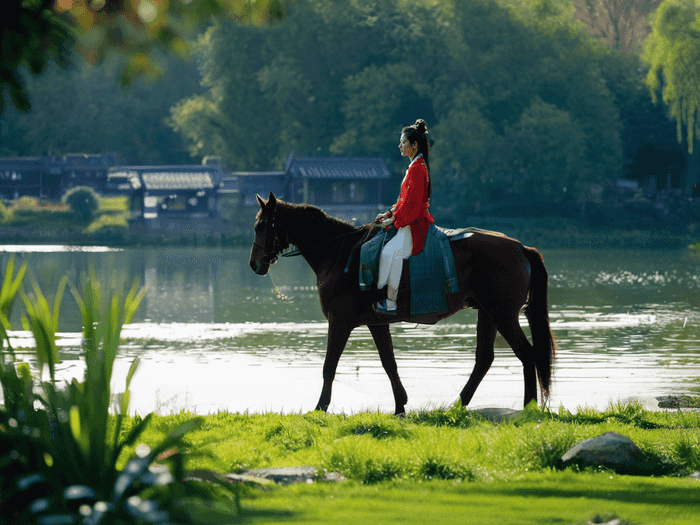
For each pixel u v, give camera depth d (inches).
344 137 3240.7
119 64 196.1
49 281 1354.6
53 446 205.8
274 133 3494.1
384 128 3221.0
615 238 2935.5
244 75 3444.9
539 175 3090.6
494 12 3280.0
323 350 684.1
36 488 204.5
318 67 3440.0
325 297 409.7
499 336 801.6
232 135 3575.3
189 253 2298.2
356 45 3380.9
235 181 3329.2
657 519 212.5
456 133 3016.7
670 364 605.0
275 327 836.0
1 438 206.5
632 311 961.5
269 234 412.2
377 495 242.8
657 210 3324.3
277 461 302.0
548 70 3223.4
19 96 197.5
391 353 420.8
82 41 193.6
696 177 3565.5
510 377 556.7
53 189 3444.9
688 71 2691.9
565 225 3117.6
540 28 3326.8
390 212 403.9
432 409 427.2
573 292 1206.3
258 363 620.1
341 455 287.9
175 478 208.4
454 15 3346.5
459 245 399.5
